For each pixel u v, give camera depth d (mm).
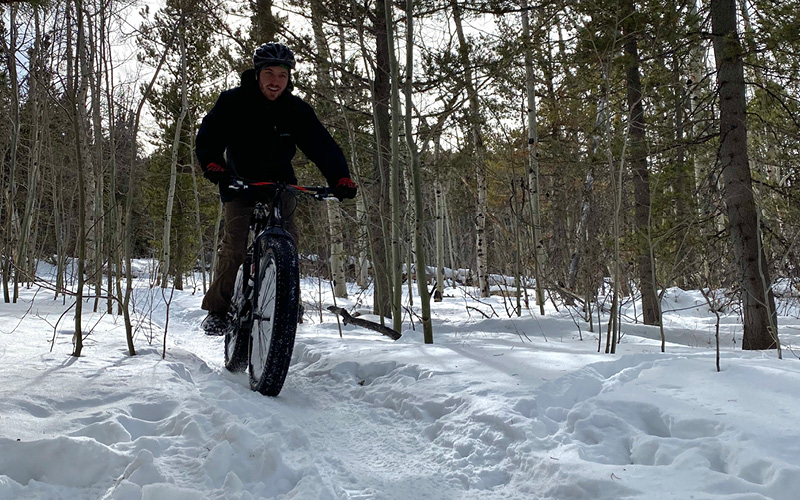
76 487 1909
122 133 5848
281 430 2402
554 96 9211
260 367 3184
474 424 2471
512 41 7746
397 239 5305
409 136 4863
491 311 10078
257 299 3328
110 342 4207
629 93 7754
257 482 1953
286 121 3473
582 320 6820
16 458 1956
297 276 3084
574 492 1860
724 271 6504
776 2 6285
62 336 4395
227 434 2182
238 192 3473
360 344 4438
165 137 21156
